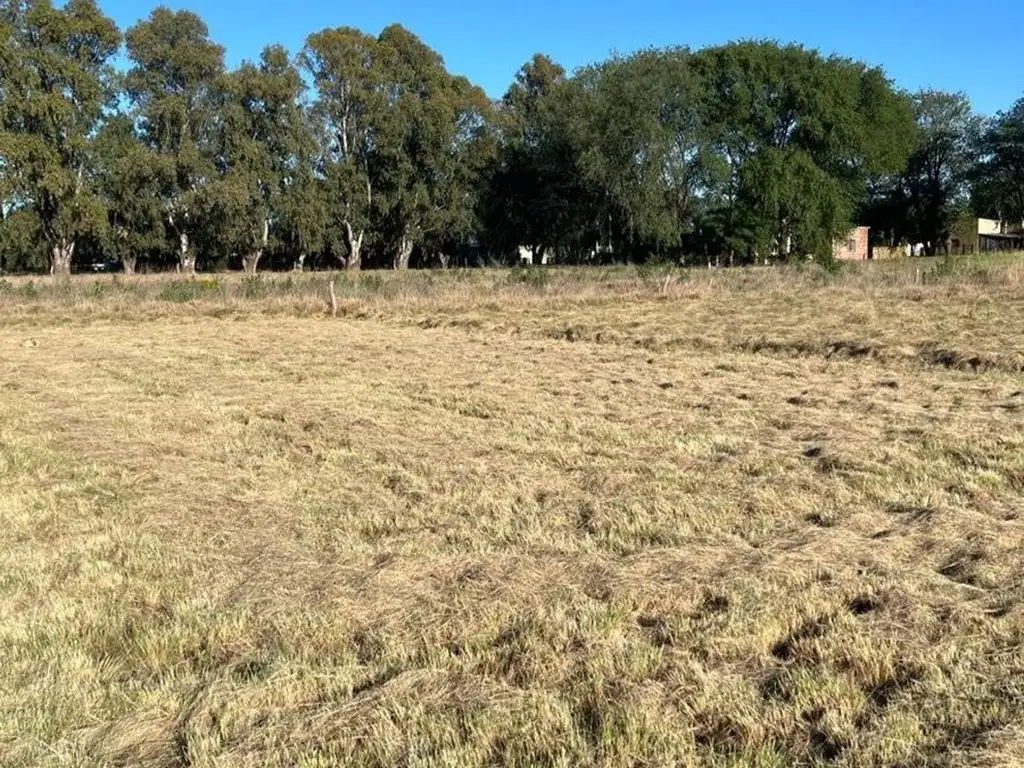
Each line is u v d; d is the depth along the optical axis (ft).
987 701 12.23
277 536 21.66
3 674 14.82
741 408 35.14
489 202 215.92
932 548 18.54
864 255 236.02
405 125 200.44
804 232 140.67
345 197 203.92
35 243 190.29
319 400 39.34
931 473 24.14
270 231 206.18
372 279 99.35
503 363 50.06
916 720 11.82
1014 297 63.00
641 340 57.82
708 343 55.06
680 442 29.55
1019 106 225.76
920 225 261.65
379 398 39.58
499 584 17.53
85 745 12.76
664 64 176.04
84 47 179.63
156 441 32.24
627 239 199.52
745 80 191.11
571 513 22.54
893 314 59.62
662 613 16.10
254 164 186.91
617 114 169.89
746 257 151.02
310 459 29.32
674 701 12.88
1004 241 250.78
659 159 171.32
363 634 15.98
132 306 85.71
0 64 163.32
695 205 183.93
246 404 38.99
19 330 73.26
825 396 36.96
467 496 24.45
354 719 12.79
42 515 23.72
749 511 22.00
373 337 63.72
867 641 14.06
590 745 11.92
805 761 11.42
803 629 15.14
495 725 12.35
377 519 22.62
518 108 245.04
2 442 32.30
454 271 141.18
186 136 184.75
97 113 180.24
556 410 36.01
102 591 18.40
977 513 20.47
